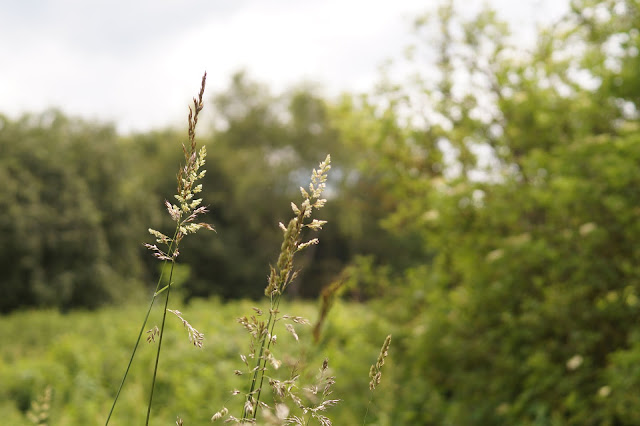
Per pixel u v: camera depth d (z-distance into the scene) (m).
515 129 7.01
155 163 35.75
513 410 5.70
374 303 7.93
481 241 6.72
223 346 8.12
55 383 7.37
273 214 34.34
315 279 32.62
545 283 6.25
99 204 28.16
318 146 34.00
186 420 5.62
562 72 6.78
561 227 6.08
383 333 7.52
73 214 26.27
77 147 28.55
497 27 7.50
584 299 5.84
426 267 8.02
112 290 26.58
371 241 28.92
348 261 32.19
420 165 8.02
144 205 29.70
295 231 0.98
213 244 33.16
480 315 6.51
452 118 7.50
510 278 6.12
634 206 5.38
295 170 34.62
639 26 5.59
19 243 24.62
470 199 6.55
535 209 6.50
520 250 5.95
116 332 10.88
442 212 6.90
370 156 8.48
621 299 5.44
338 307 8.37
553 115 6.41
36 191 26.02
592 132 6.17
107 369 7.95
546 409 5.63
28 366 8.04
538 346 5.96
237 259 33.88
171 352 8.19
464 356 6.59
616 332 5.74
